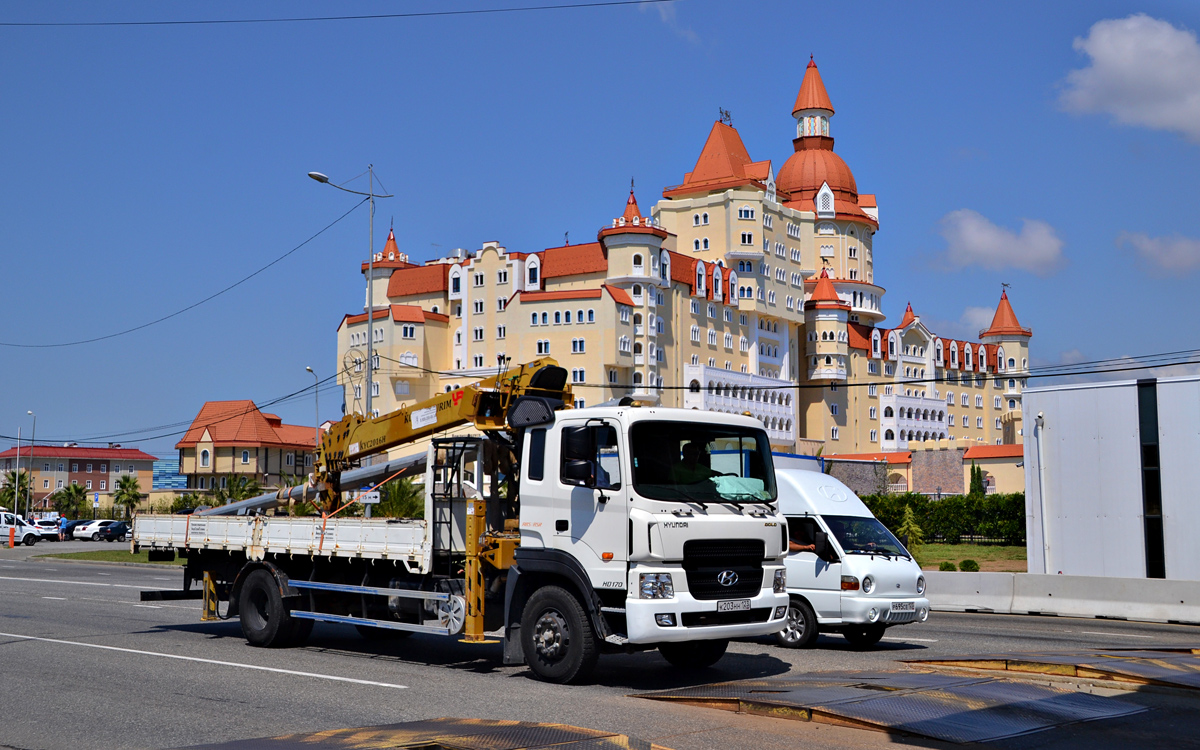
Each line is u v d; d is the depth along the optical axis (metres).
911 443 93.31
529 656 11.79
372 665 13.05
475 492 12.67
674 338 98.19
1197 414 25.47
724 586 11.16
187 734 8.81
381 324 101.25
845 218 124.31
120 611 20.39
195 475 111.94
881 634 15.97
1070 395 27.64
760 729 8.97
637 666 13.20
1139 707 10.07
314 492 16.06
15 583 28.47
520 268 99.88
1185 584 21.55
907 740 8.56
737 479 11.76
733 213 106.88
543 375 12.96
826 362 116.62
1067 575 23.39
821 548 15.30
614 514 11.01
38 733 8.88
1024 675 11.81
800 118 129.50
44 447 132.38
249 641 14.98
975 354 141.38
